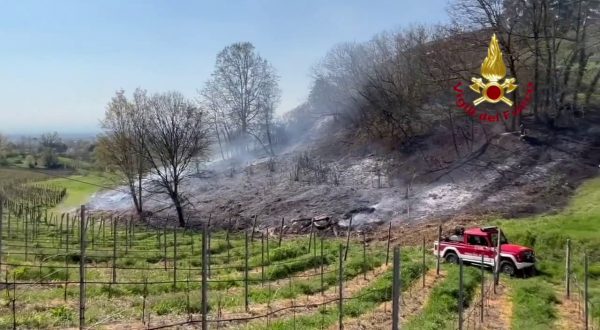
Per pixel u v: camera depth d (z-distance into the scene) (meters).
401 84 60.75
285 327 16.72
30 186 80.94
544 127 52.38
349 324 18.05
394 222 42.16
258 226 47.53
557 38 53.62
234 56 76.94
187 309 18.53
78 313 17.25
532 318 20.77
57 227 50.53
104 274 26.17
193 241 40.44
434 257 32.41
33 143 103.62
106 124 60.75
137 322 16.80
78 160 89.88
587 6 52.12
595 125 51.66
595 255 29.66
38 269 25.17
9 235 39.41
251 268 29.08
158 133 56.16
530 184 43.38
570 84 56.53
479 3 51.09
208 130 63.94
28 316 16.41
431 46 58.38
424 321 18.80
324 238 41.44
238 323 17.39
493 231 30.42
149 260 32.38
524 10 51.09
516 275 28.22
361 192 49.84
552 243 31.55
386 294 22.03
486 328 19.25
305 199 50.75
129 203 65.44
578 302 23.34
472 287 24.70
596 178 42.56
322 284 23.27
